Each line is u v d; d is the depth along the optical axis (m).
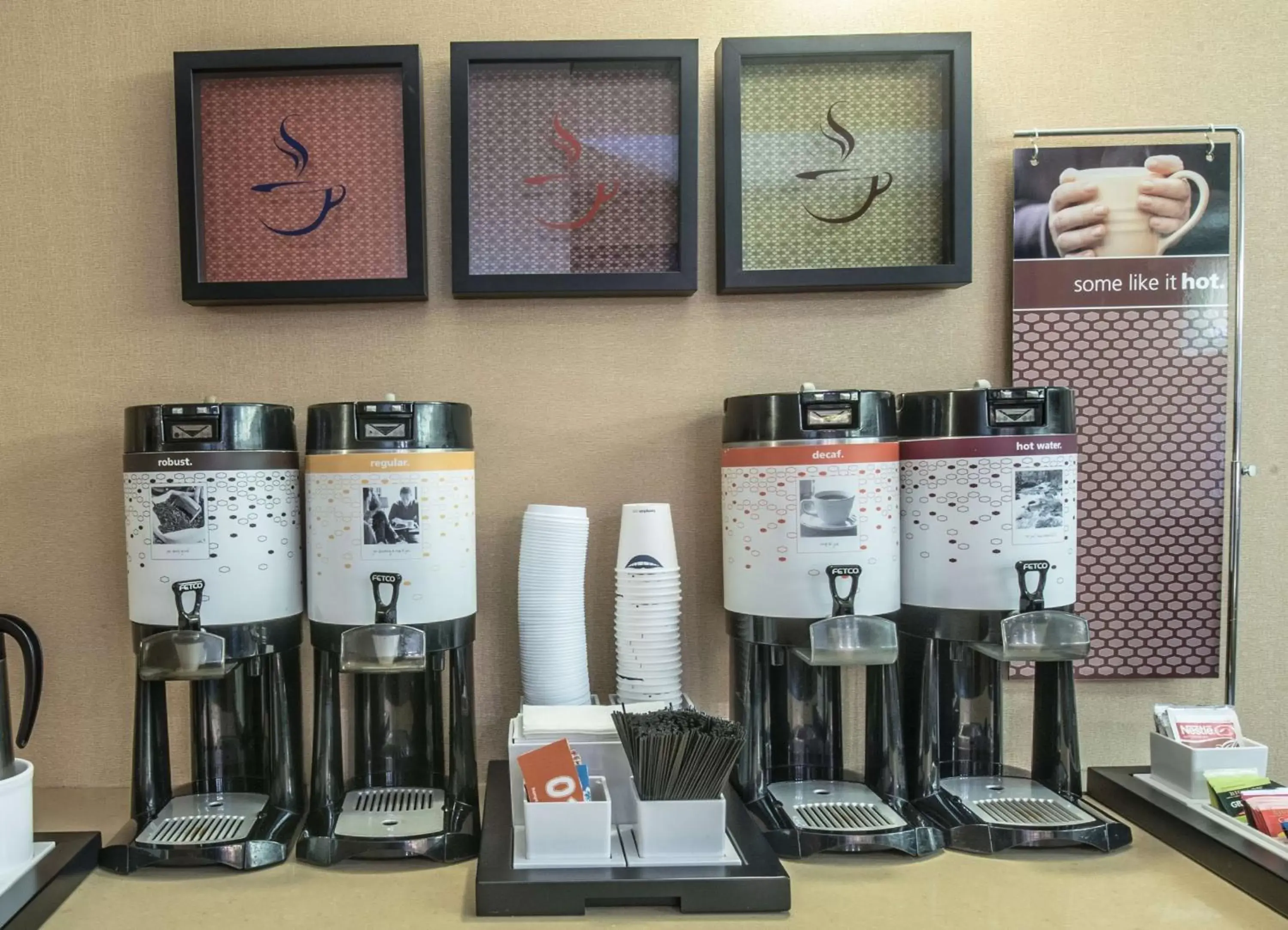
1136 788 1.06
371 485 0.96
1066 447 0.99
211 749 1.06
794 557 0.98
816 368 1.20
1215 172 1.18
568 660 1.09
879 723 1.03
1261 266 1.21
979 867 0.93
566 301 1.18
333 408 0.97
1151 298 1.18
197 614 0.94
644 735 0.86
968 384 1.21
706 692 1.20
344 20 1.17
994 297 1.21
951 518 1.00
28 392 1.17
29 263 1.16
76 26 1.16
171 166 1.17
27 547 1.17
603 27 1.18
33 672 1.01
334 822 0.97
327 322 1.17
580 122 1.16
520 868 0.85
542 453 1.19
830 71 1.17
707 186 1.19
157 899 0.87
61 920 0.83
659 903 0.84
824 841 0.93
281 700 1.01
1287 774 1.22
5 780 0.86
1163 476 1.19
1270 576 1.21
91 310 1.17
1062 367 1.18
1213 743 1.05
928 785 1.04
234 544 0.96
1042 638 0.94
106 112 1.16
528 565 1.10
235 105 1.15
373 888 0.89
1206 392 1.19
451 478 0.98
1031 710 1.21
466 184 1.14
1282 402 1.21
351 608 0.96
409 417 0.97
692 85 1.14
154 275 1.17
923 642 1.04
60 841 0.92
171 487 0.95
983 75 1.20
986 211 1.20
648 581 1.09
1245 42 1.20
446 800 1.01
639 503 1.17
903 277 1.15
